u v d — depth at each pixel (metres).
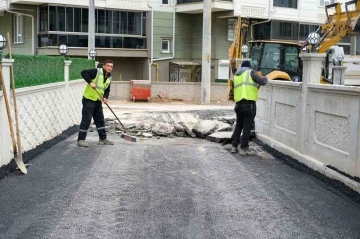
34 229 5.09
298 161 8.59
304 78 8.43
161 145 10.66
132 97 24.67
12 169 7.62
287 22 32.00
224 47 30.72
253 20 30.97
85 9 28.20
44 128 10.02
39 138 9.68
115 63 30.84
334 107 7.32
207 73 24.30
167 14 30.59
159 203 6.09
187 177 7.53
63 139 10.97
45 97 10.07
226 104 24.20
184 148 10.27
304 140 8.46
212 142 11.27
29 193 6.41
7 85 7.67
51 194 6.38
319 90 7.79
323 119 7.78
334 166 7.36
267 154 9.66
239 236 4.99
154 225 5.27
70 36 27.88
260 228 5.24
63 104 11.68
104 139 10.46
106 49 28.98
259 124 11.25
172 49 31.03
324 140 7.76
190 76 30.33
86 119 10.05
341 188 6.77
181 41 31.30
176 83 25.97
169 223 5.34
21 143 8.57
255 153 9.62
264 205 6.08
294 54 17.83
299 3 32.00
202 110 19.30
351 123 6.82
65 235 4.93
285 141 9.45
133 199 6.24
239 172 7.94
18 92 8.26
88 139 11.18
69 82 12.24
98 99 10.19
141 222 5.36
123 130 12.34
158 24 30.34
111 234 4.98
